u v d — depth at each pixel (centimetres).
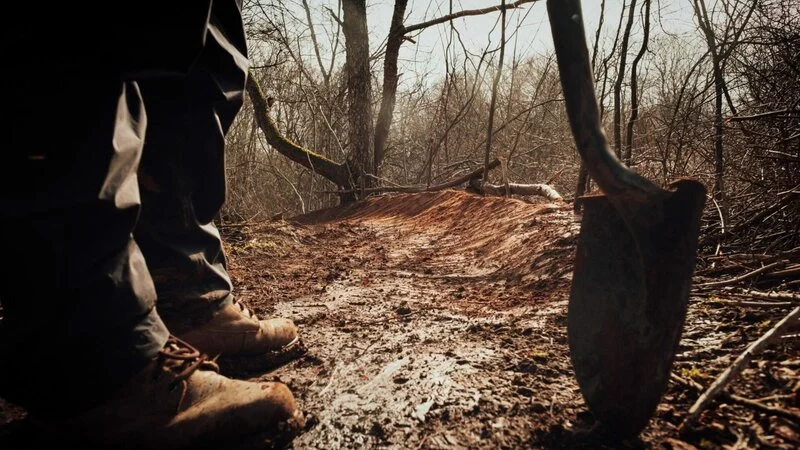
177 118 149
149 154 144
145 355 106
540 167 851
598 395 111
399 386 147
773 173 291
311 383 154
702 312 178
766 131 313
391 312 229
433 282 294
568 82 104
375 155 1055
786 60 292
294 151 906
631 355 108
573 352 115
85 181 98
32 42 91
